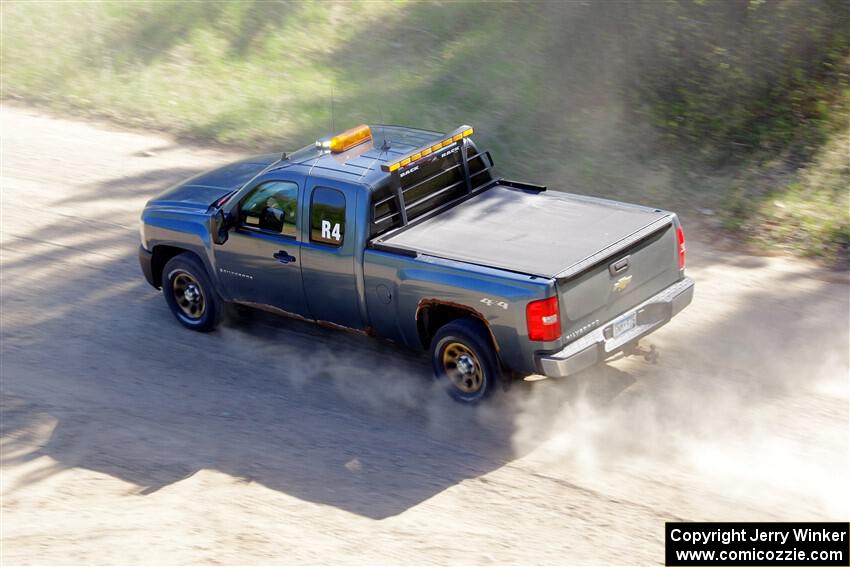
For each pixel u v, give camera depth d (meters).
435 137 14.38
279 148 23.64
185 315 15.91
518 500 11.14
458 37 29.22
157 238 15.56
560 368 11.55
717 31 24.48
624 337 12.42
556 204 13.88
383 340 14.02
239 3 32.69
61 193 21.48
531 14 28.95
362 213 12.83
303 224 13.48
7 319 16.53
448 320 13.09
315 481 11.84
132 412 13.68
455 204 14.14
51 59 30.67
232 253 14.50
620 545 10.25
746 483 11.09
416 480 11.70
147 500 11.72
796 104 22.48
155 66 29.72
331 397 13.69
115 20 32.62
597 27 26.42
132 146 24.28
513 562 10.10
